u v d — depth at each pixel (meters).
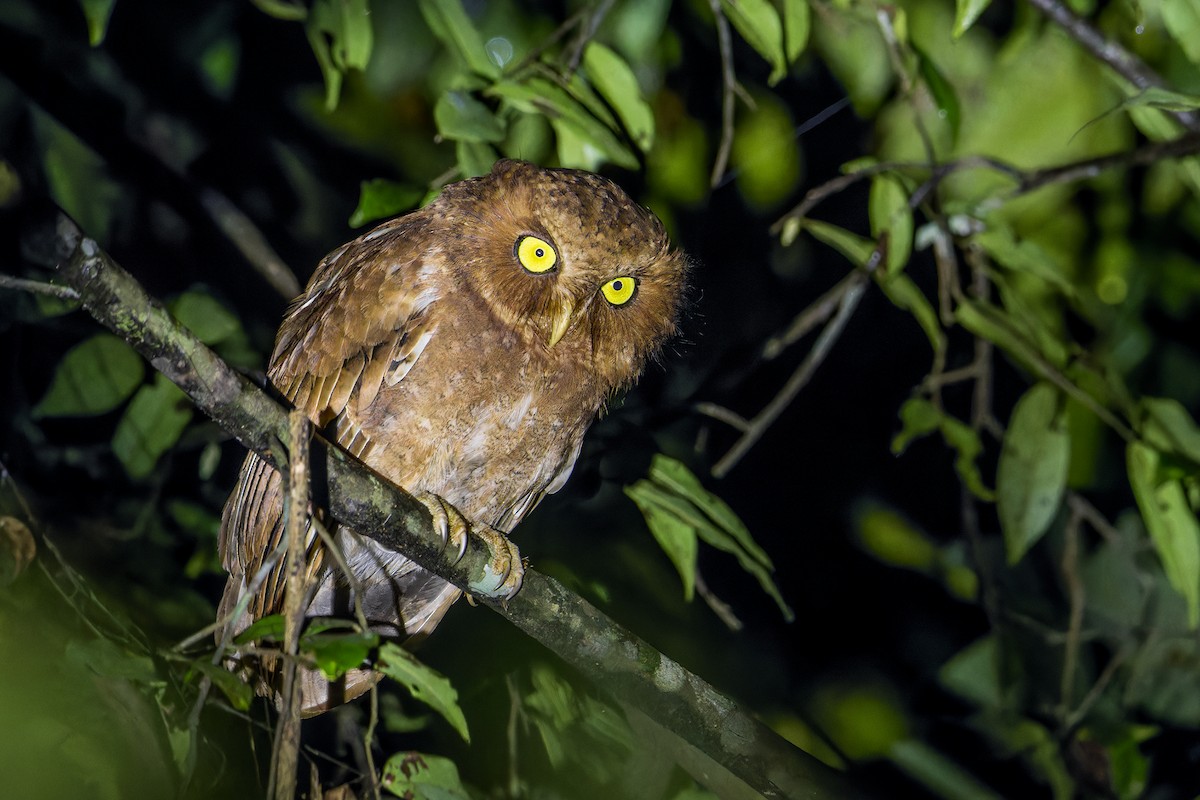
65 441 10.79
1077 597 10.27
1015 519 8.44
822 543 13.52
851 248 8.37
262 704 8.71
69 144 11.09
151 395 9.59
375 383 7.97
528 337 8.10
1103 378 9.02
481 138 7.58
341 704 8.43
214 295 11.20
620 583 11.26
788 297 12.76
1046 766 10.55
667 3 9.68
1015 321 8.68
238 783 7.80
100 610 7.72
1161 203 10.62
